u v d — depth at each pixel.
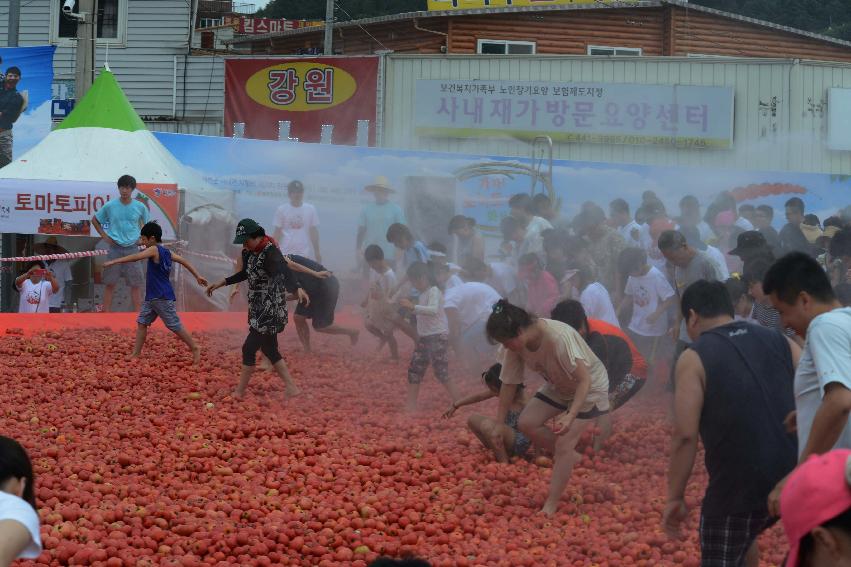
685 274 10.16
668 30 29.28
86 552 6.01
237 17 50.91
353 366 13.13
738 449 4.89
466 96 23.19
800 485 2.92
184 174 19.20
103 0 29.80
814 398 4.58
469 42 29.08
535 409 7.49
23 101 24.11
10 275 23.92
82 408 10.07
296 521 6.85
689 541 6.56
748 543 4.98
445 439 9.30
